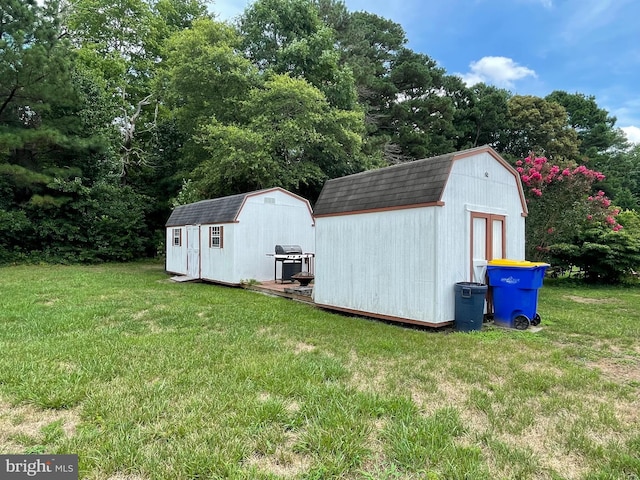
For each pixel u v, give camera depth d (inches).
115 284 400.2
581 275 466.9
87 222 675.4
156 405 112.6
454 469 83.8
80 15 754.2
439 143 907.4
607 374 148.4
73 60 625.6
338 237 268.7
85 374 136.2
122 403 113.7
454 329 218.8
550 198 437.4
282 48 658.8
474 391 126.8
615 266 416.2
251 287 390.0
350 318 249.9
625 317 250.7
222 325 221.8
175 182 786.2
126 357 156.3
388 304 234.2
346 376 140.0
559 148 1000.2
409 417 107.2
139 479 81.4
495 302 231.3
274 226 432.8
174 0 903.1
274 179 561.9
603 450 92.7
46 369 140.3
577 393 128.5
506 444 95.3
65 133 607.5
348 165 623.2
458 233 225.0
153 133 800.9
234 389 124.8
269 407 111.0
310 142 573.0
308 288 336.8
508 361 159.3
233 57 616.4
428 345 182.5
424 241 216.7
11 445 94.1
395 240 231.9
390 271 233.9
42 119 617.3
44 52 524.7
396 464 86.8
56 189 619.2
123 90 780.0
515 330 215.0
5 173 557.3
